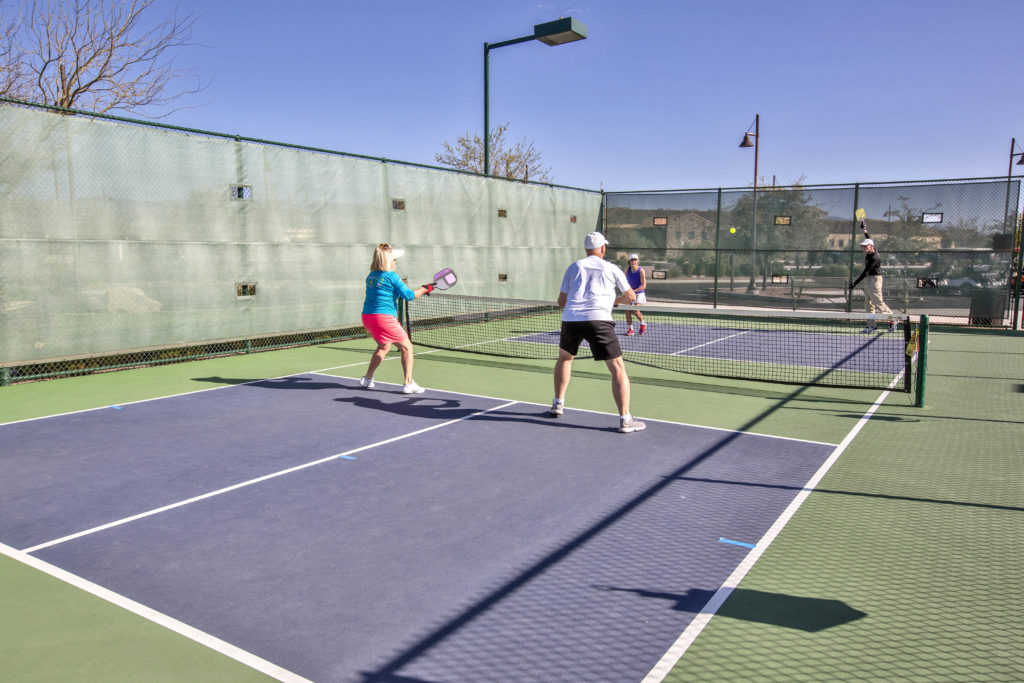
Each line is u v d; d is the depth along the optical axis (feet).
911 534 13.71
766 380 28.89
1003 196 49.55
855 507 15.11
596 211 65.77
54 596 11.22
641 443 19.98
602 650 9.77
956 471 17.54
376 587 11.55
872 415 23.56
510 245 54.29
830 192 56.18
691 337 44.70
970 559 12.62
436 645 9.87
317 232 39.42
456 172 48.52
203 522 14.21
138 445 19.58
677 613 10.77
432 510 14.88
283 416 23.00
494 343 41.65
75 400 25.41
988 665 9.39
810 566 12.34
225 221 34.94
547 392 27.25
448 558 12.62
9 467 17.66
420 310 46.34
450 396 26.32
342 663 9.41
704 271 62.80
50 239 28.76
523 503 15.30
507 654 9.66
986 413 23.81
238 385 28.30
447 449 19.26
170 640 9.95
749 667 9.36
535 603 11.05
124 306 31.32
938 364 34.27
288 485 16.38
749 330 47.39
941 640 10.02
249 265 36.14
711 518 14.49
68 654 9.57
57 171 28.81
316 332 40.47
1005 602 11.10
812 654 9.66
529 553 12.84
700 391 27.68
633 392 27.37
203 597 11.20
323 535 13.60
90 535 13.57
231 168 35.01
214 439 20.22
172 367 32.60
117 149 30.68
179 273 33.22
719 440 20.35
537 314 57.31
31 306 28.43
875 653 9.69
